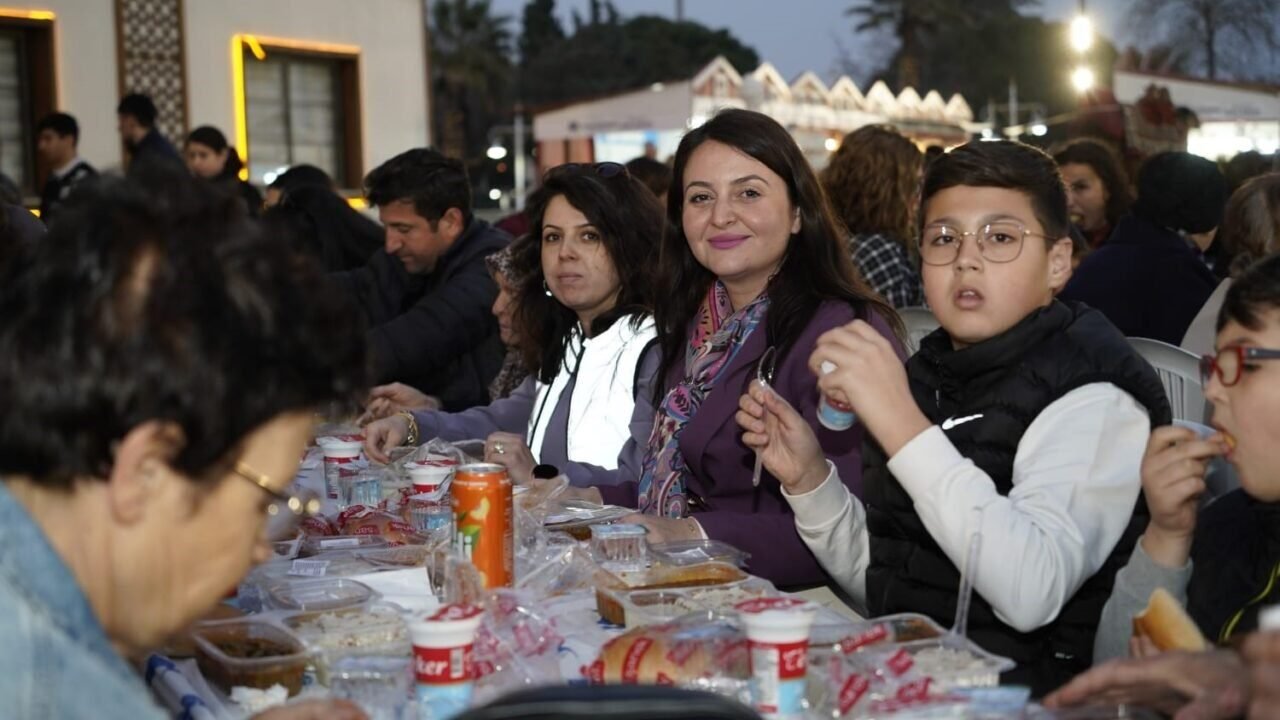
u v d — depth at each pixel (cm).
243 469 115
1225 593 174
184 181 116
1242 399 162
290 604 187
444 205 460
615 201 321
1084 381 191
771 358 260
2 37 1078
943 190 197
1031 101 5750
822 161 1670
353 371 121
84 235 109
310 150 1312
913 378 211
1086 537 184
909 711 136
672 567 204
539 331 339
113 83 1133
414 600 199
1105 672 145
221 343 108
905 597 204
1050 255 197
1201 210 407
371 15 1339
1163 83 1289
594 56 6612
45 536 105
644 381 309
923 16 5597
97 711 102
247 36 1230
